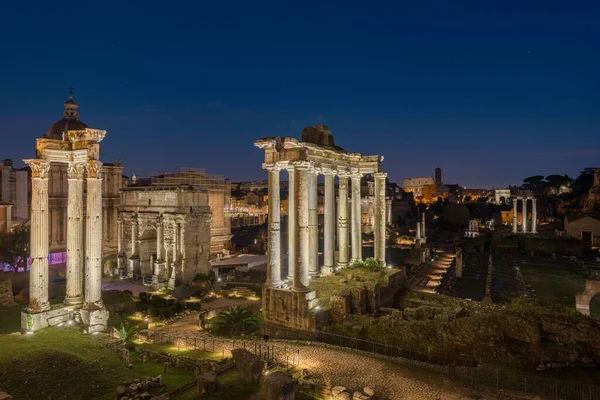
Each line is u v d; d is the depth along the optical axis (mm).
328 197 44938
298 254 34250
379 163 46281
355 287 37094
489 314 31875
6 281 48875
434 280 71438
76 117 86125
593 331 28562
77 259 34188
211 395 21578
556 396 21391
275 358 27516
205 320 45156
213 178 93875
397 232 140875
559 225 126625
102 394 22312
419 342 29578
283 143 35625
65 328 31156
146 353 30953
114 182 86938
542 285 68000
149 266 76125
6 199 83188
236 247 106938
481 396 21766
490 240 111500
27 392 21719
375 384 23312
